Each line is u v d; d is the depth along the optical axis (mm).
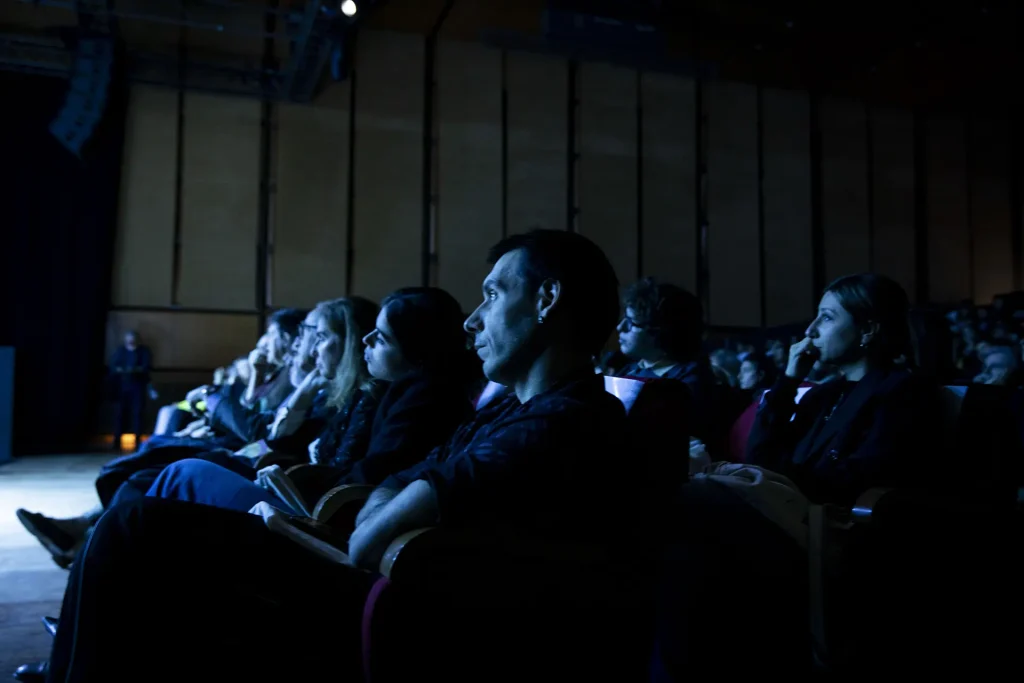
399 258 9602
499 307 1136
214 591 1116
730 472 1379
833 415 1580
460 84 9938
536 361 1127
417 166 9734
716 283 10750
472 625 937
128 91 8703
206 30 8469
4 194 8047
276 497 1699
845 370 1685
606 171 10422
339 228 9414
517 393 1201
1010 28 9359
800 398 1737
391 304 1771
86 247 8328
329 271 9352
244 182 9117
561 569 973
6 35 7559
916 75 10773
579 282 1106
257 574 1140
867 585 1229
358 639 1103
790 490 1280
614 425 1035
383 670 907
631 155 10523
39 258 8164
